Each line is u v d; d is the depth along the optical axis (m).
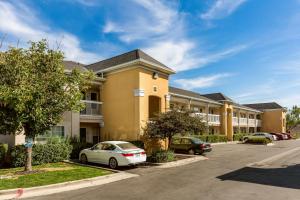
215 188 10.35
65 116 20.28
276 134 51.75
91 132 24.59
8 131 13.44
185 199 8.84
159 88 23.64
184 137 24.08
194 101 35.66
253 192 9.68
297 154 23.34
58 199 8.98
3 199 9.06
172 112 19.23
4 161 15.88
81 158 17.47
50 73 13.20
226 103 43.44
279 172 13.97
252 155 22.52
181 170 14.78
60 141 18.61
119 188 10.52
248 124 53.41
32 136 13.80
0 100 11.91
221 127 42.94
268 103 63.97
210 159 19.78
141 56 22.48
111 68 23.12
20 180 11.40
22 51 13.04
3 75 12.33
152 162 17.28
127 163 14.93
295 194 9.37
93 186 10.94
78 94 13.84
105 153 15.91
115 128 22.83
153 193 9.68
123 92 22.59
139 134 21.05
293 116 70.62
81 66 27.03
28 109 12.38
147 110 22.03
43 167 15.29
